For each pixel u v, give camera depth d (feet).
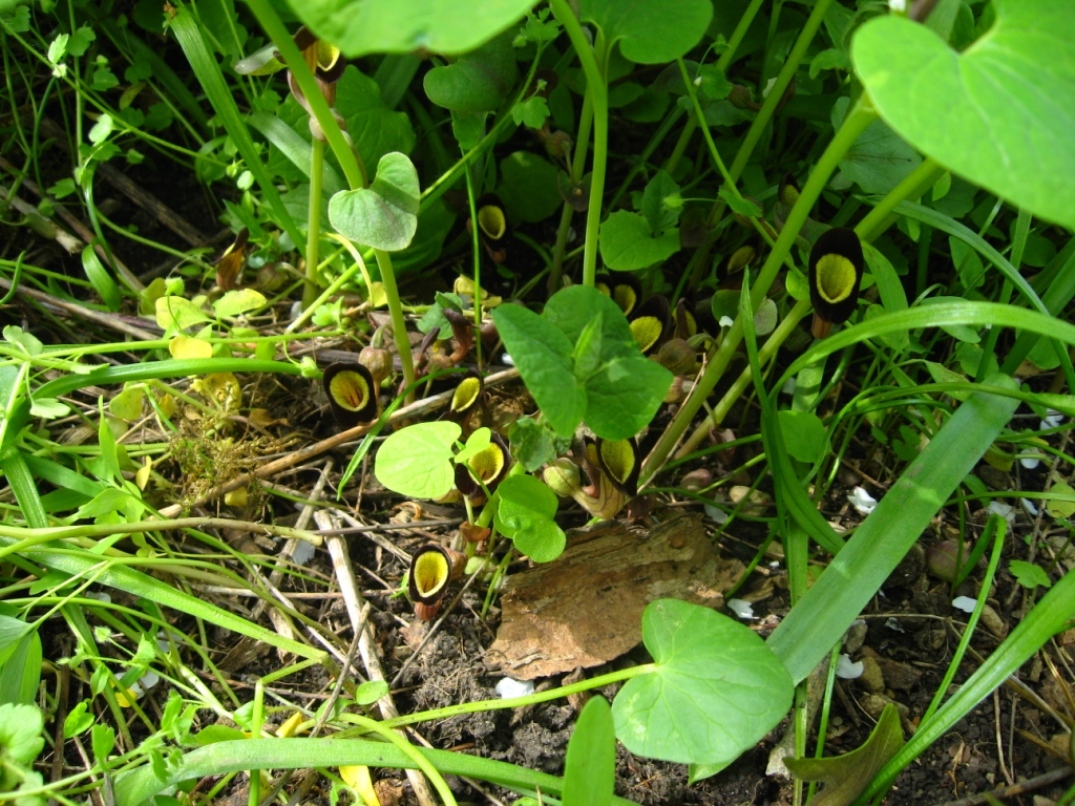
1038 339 1.08
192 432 1.18
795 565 1.05
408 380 1.19
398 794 0.93
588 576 1.06
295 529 1.09
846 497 1.19
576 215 1.47
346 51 0.55
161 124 1.42
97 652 0.98
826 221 1.41
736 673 0.80
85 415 1.20
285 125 1.23
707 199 1.16
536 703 0.96
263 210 1.34
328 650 1.04
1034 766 0.96
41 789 0.76
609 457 0.99
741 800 0.93
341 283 1.28
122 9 1.50
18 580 1.05
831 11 1.10
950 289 1.29
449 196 1.33
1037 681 1.03
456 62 1.10
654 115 1.34
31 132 1.47
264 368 1.13
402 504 1.17
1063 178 0.54
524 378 0.73
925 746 0.87
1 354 1.14
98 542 1.02
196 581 1.08
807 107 1.28
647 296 1.33
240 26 1.37
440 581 1.01
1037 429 1.27
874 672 1.04
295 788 0.93
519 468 1.05
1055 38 0.60
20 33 1.45
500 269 1.39
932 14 0.78
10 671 0.88
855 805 0.90
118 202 1.45
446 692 1.00
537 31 1.02
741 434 1.25
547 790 0.90
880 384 1.24
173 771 0.82
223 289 1.31
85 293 1.38
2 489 1.14
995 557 1.00
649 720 0.80
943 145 0.55
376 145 1.27
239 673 1.03
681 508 1.16
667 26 0.84
